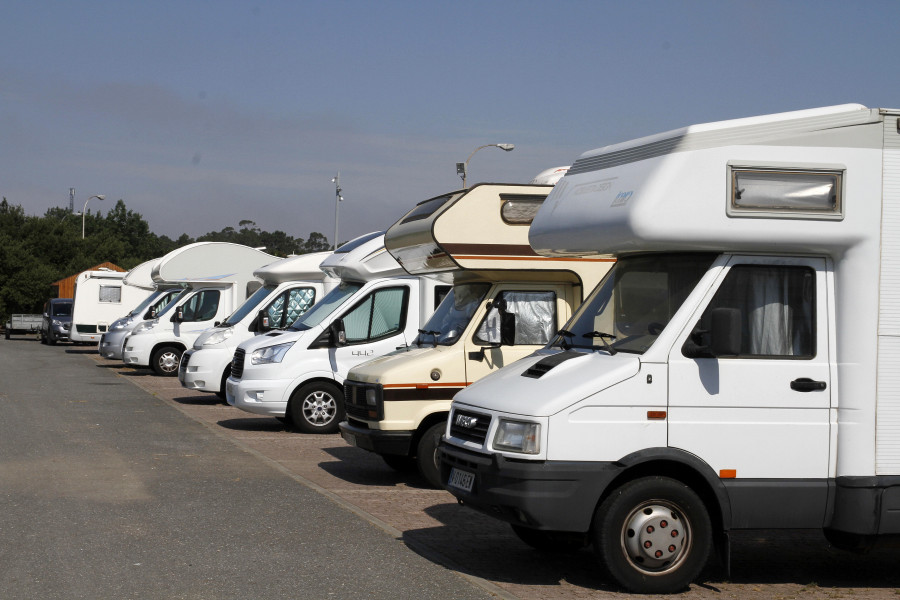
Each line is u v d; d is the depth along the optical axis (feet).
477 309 34.40
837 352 22.81
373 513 30.30
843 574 25.02
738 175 22.25
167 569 23.02
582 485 21.85
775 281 22.88
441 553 25.45
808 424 22.58
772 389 22.52
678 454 22.15
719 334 21.66
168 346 82.23
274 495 32.60
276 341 47.83
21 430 46.93
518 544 26.89
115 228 363.35
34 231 229.25
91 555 24.13
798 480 22.54
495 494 22.26
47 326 151.53
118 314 135.44
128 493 32.22
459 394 25.26
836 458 22.67
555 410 21.95
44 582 21.70
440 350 34.30
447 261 34.22
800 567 25.63
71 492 32.07
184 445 43.73
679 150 22.29
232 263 81.92
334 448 43.98
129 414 55.72
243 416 56.29
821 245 22.61
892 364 22.63
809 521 22.58
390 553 25.12
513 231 33.99
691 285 22.94
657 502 22.11
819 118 22.67
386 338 46.83
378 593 21.44
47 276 207.62
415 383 33.65
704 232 22.12
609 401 22.11
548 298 34.76
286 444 44.96
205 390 58.70
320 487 34.35
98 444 43.11
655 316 23.40
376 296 46.85
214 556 24.34
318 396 47.83
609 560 21.89
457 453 23.77
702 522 22.18
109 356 92.84
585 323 25.03
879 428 22.56
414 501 32.45
